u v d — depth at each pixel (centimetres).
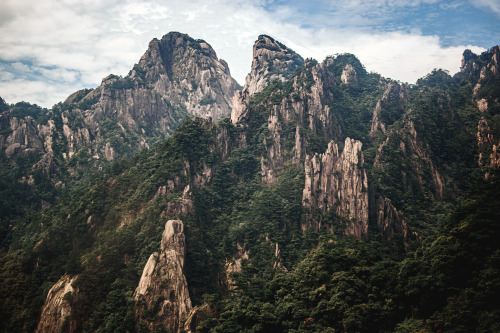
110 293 13788
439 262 10738
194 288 14500
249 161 19900
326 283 12256
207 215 17100
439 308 10088
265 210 17288
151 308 13175
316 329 10762
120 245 15275
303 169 18925
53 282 15162
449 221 12850
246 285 14038
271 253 15700
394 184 18862
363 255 12719
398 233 16375
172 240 14475
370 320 10538
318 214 16825
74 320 13512
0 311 14275
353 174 17100
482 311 9169
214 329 12169
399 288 10769
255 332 11662
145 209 16500
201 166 18738
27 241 17775
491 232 10356
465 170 19625
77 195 19438
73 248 16512
